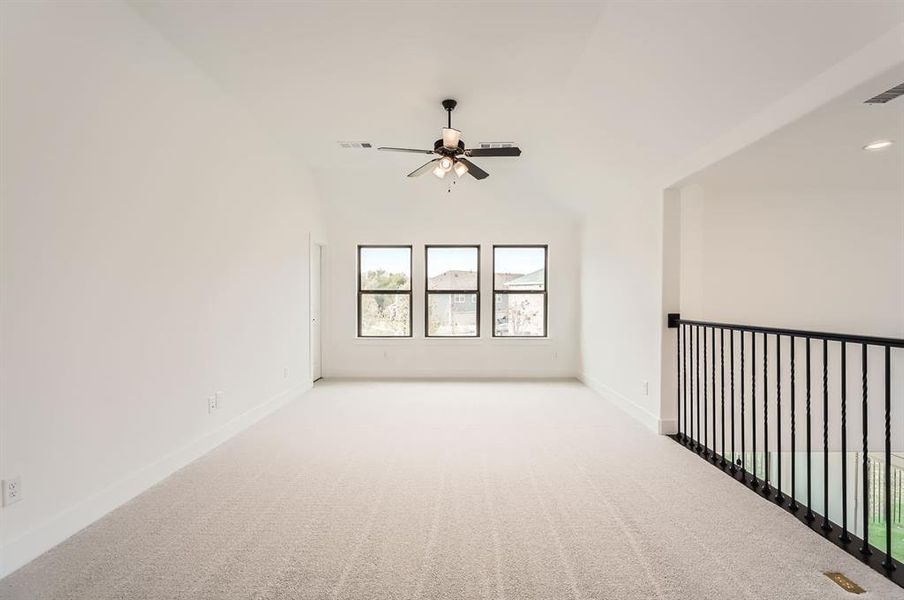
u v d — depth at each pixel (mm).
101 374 2262
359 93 3521
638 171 3904
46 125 1955
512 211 6191
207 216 3238
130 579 1728
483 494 2480
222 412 3430
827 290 4086
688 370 3760
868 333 4078
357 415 4203
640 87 2869
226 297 3504
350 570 1780
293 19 2572
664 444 3352
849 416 4156
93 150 2209
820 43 1863
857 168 3453
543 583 1695
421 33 2713
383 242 6203
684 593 1636
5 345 1789
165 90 2762
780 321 4098
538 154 4953
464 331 6332
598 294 5293
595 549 1924
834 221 4062
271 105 3738
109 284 2316
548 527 2113
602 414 4246
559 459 3031
